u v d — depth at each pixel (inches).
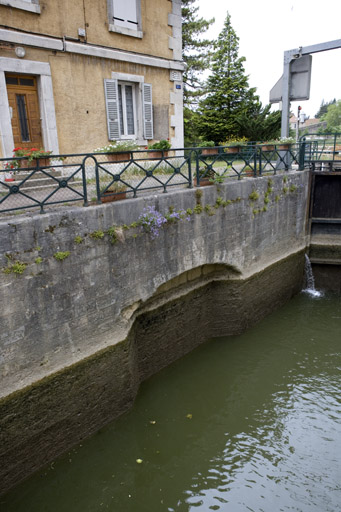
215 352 343.9
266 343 360.5
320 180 466.6
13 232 191.8
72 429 235.8
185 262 302.7
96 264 233.9
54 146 367.6
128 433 252.8
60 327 221.1
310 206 471.2
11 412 204.2
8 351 199.6
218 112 959.6
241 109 943.7
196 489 219.3
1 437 202.1
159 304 303.1
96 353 241.4
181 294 320.5
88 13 372.2
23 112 351.9
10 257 192.5
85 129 392.2
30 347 208.7
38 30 339.3
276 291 422.6
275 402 288.0
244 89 959.0
